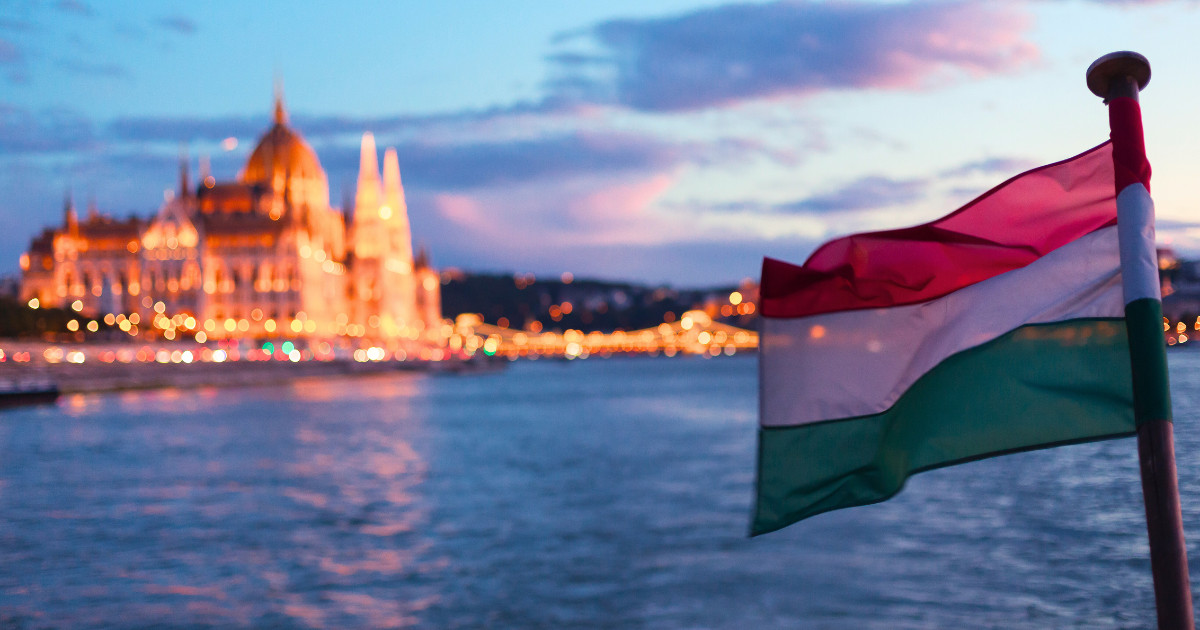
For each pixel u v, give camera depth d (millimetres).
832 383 10555
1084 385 10430
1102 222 10523
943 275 10547
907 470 10508
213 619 29141
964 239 10633
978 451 10500
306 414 131250
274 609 30156
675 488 55656
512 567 35344
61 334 199750
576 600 30750
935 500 36406
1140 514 26219
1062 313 10500
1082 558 24906
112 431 101000
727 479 59500
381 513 48312
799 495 10547
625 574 33375
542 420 120625
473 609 30047
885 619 25312
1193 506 17625
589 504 50188
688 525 42594
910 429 10508
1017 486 33375
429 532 42750
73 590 32344
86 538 41375
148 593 31938
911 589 27125
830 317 10586
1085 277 10500
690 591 30344
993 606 24078
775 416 10578
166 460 74125
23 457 76375
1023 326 10492
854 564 30359
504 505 50562
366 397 182125
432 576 34312
